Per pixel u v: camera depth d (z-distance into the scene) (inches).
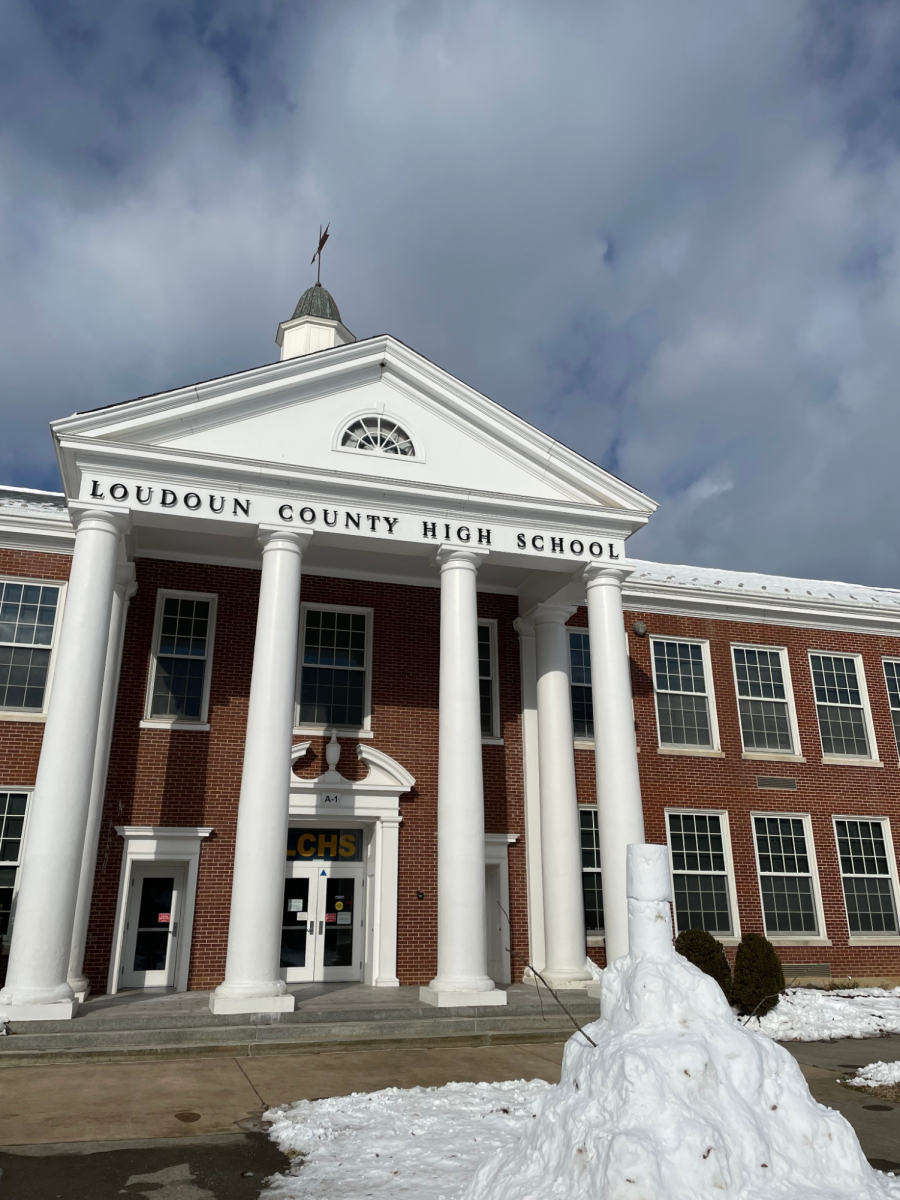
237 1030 497.4
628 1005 251.1
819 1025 598.9
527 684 813.9
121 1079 418.6
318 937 727.7
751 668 922.1
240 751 722.2
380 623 794.8
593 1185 206.7
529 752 794.8
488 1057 483.5
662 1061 223.6
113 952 653.3
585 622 878.4
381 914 715.4
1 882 654.5
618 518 695.7
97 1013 512.4
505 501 666.8
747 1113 221.1
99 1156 299.9
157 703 720.3
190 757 709.3
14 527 717.3
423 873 743.1
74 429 588.4
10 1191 264.8
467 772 605.9
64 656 540.1
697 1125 210.5
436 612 815.1
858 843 897.5
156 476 597.0
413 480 653.9
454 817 595.8
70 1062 454.3
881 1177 237.0
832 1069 462.3
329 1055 486.3
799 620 946.7
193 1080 417.4
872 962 851.4
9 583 717.9
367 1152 299.7
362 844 757.9
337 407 666.2
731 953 814.5
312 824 745.0
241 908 530.9
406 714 778.2
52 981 491.8
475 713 623.2
